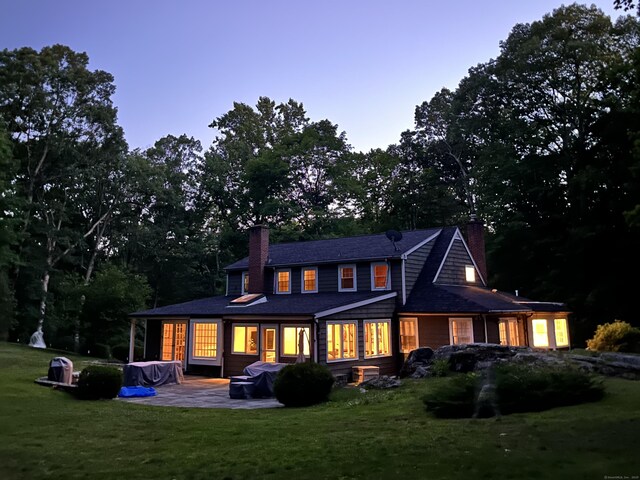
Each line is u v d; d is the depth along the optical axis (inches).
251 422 417.7
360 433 344.8
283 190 1877.5
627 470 225.6
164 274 1936.5
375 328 870.4
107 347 1221.1
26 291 1482.5
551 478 221.6
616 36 1291.8
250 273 1058.1
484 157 1494.8
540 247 1304.1
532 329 956.6
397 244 1003.3
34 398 526.6
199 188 2014.0
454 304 853.8
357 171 1982.0
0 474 271.4
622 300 1109.1
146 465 282.5
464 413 393.4
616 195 1124.5
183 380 826.2
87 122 1526.8
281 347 819.4
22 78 1385.3
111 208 1701.5
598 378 496.7
